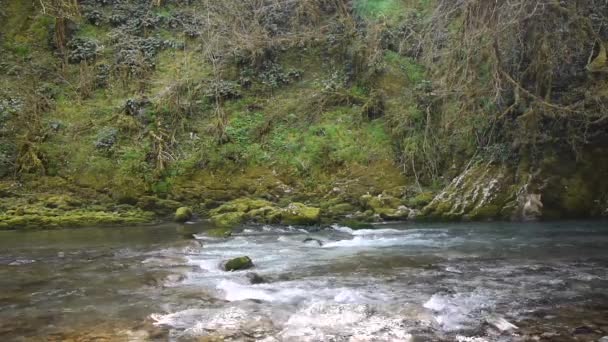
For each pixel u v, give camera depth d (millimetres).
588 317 6504
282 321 6438
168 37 24188
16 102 20578
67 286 8453
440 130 19000
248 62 23125
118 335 6004
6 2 23641
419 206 17422
